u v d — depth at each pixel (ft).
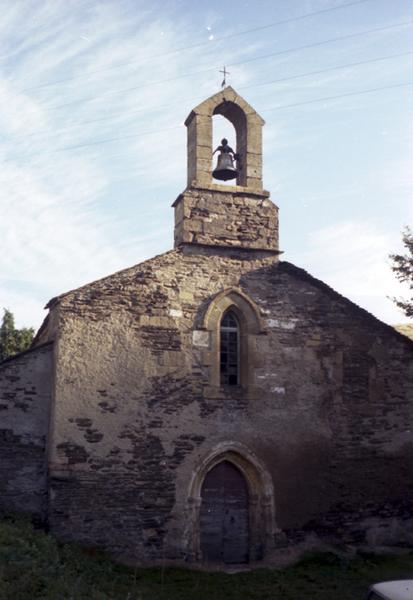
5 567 30.50
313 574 42.29
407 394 52.34
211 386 47.19
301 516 47.52
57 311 45.70
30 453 44.68
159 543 43.91
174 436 45.65
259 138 53.21
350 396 50.70
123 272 47.19
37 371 45.83
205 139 51.67
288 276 51.21
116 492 43.80
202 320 47.93
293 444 48.39
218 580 40.57
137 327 46.50
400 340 53.16
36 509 44.01
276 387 48.85
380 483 50.06
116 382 45.24
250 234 50.98
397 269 55.88
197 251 49.47
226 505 46.68
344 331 51.60
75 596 29.89
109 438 44.34
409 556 47.37
